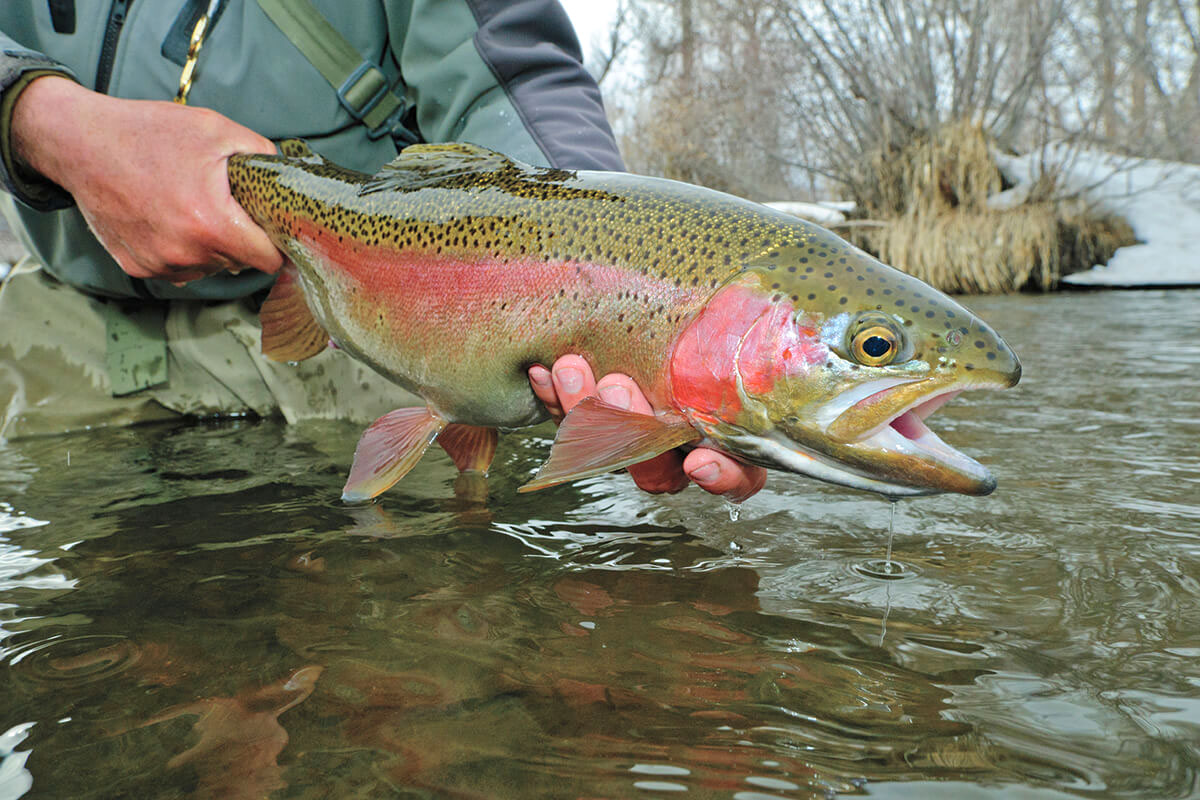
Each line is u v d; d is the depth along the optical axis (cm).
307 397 72
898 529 44
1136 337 123
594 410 39
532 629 33
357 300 47
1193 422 66
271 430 69
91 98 50
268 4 60
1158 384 83
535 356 42
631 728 27
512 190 43
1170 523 43
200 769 25
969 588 36
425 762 25
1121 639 32
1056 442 60
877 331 36
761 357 37
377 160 64
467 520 46
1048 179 276
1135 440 60
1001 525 44
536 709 28
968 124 288
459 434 49
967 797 24
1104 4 340
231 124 51
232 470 56
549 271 41
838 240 39
